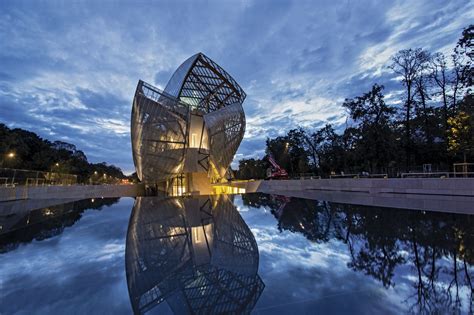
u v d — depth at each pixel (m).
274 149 54.59
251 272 2.91
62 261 3.43
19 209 10.33
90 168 66.75
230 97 37.50
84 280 2.76
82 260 3.47
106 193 28.81
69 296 2.35
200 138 34.91
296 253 3.67
